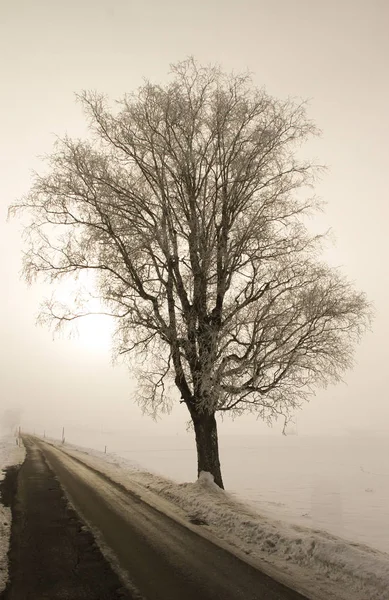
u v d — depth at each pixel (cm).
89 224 1318
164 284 1345
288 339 1238
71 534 835
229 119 1391
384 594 563
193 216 1366
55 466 2128
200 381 1272
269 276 1310
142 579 615
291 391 1251
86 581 604
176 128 1412
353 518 1708
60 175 1348
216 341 1230
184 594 564
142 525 919
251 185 1395
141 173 1418
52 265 1345
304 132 1377
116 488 1429
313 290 1245
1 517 958
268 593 575
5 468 1939
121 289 1353
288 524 940
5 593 559
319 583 615
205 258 1315
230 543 803
